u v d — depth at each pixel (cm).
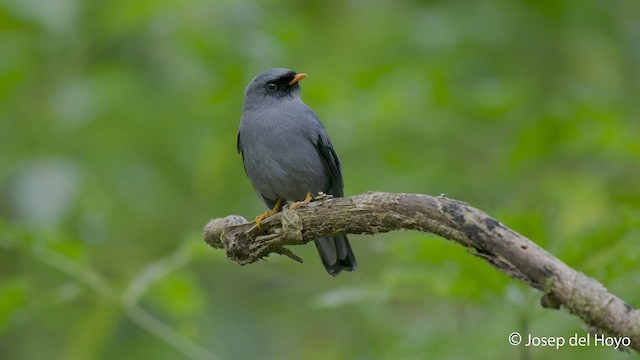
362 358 1296
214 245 906
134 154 1375
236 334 1410
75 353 1132
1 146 1348
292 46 1498
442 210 698
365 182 1439
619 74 1496
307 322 1452
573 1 1501
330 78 1465
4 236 1028
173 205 1417
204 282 1490
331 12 1644
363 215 754
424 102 1430
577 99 1398
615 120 1239
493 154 1428
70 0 1326
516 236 663
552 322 1052
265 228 848
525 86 1491
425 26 1546
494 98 1375
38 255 1068
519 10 1538
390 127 1435
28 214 1238
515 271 658
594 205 1272
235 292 1495
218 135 1420
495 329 1098
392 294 984
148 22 1409
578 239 870
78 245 1034
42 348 1323
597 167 1363
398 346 1159
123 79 1385
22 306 1030
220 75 1409
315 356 1400
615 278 884
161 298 1082
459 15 1546
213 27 1434
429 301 1179
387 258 1455
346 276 1474
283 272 1507
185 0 1422
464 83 1537
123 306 1041
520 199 1332
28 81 1402
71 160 1306
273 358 1415
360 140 1442
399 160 1412
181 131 1408
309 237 799
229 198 1488
